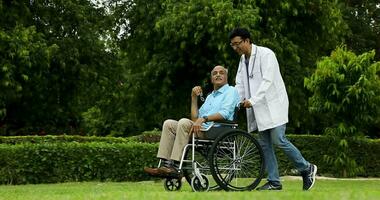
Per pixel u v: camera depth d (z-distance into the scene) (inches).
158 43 925.8
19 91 838.5
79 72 921.5
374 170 739.4
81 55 937.5
